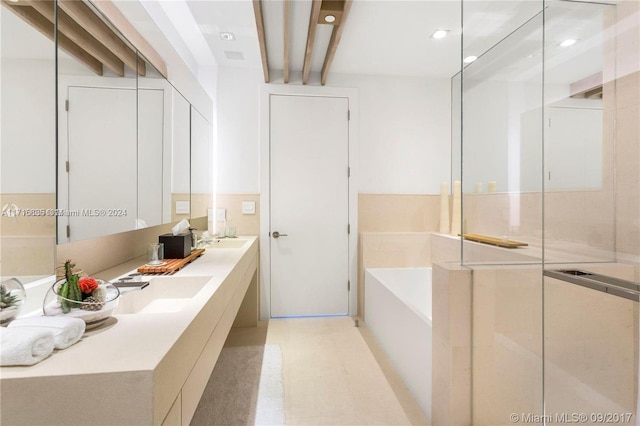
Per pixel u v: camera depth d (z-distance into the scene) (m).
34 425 0.70
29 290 1.01
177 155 2.27
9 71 0.93
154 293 1.54
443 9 2.12
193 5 2.10
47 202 1.07
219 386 2.06
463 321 1.58
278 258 3.21
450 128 3.38
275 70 3.18
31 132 1.00
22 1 0.97
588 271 1.36
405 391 2.04
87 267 1.56
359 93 3.29
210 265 1.85
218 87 3.13
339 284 3.28
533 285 1.45
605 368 1.32
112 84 1.46
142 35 1.84
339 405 1.88
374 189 3.32
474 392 1.59
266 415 1.79
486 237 1.76
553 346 1.38
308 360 2.40
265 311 3.21
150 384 0.72
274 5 2.06
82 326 0.88
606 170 1.34
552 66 1.50
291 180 3.21
